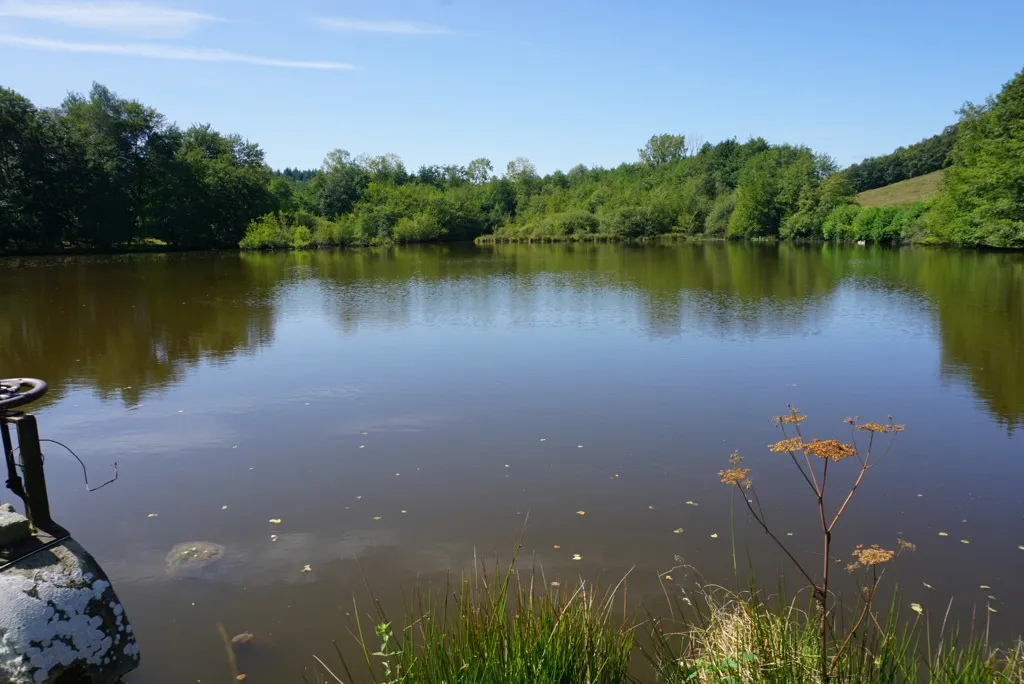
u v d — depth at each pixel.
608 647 3.07
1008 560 4.47
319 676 3.40
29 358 10.86
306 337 12.48
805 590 4.09
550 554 4.61
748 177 58.12
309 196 65.56
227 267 29.23
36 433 3.48
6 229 34.25
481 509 5.32
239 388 8.95
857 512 5.24
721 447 6.68
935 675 2.78
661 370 9.73
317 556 4.62
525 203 70.38
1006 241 29.19
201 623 3.88
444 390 8.77
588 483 5.82
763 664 2.79
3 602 3.08
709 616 3.79
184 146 49.66
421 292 19.30
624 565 4.45
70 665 3.19
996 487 5.67
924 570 4.34
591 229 59.88
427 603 4.03
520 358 10.58
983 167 29.66
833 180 48.53
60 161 36.22
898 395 8.38
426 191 64.44
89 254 38.22
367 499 5.53
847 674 2.71
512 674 2.79
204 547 4.75
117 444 6.87
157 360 10.66
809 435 7.02
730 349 11.09
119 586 4.28
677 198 61.91
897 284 19.52
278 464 6.31
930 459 6.31
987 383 8.86
